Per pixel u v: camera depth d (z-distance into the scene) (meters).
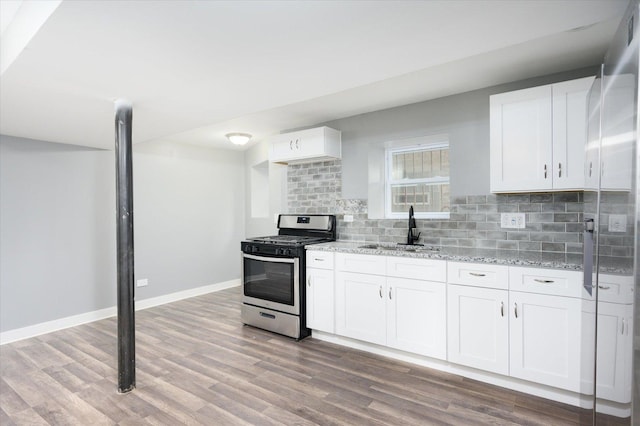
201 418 1.99
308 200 4.02
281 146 3.83
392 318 2.73
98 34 1.46
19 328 3.35
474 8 1.33
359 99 3.13
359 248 2.98
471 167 2.92
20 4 1.61
